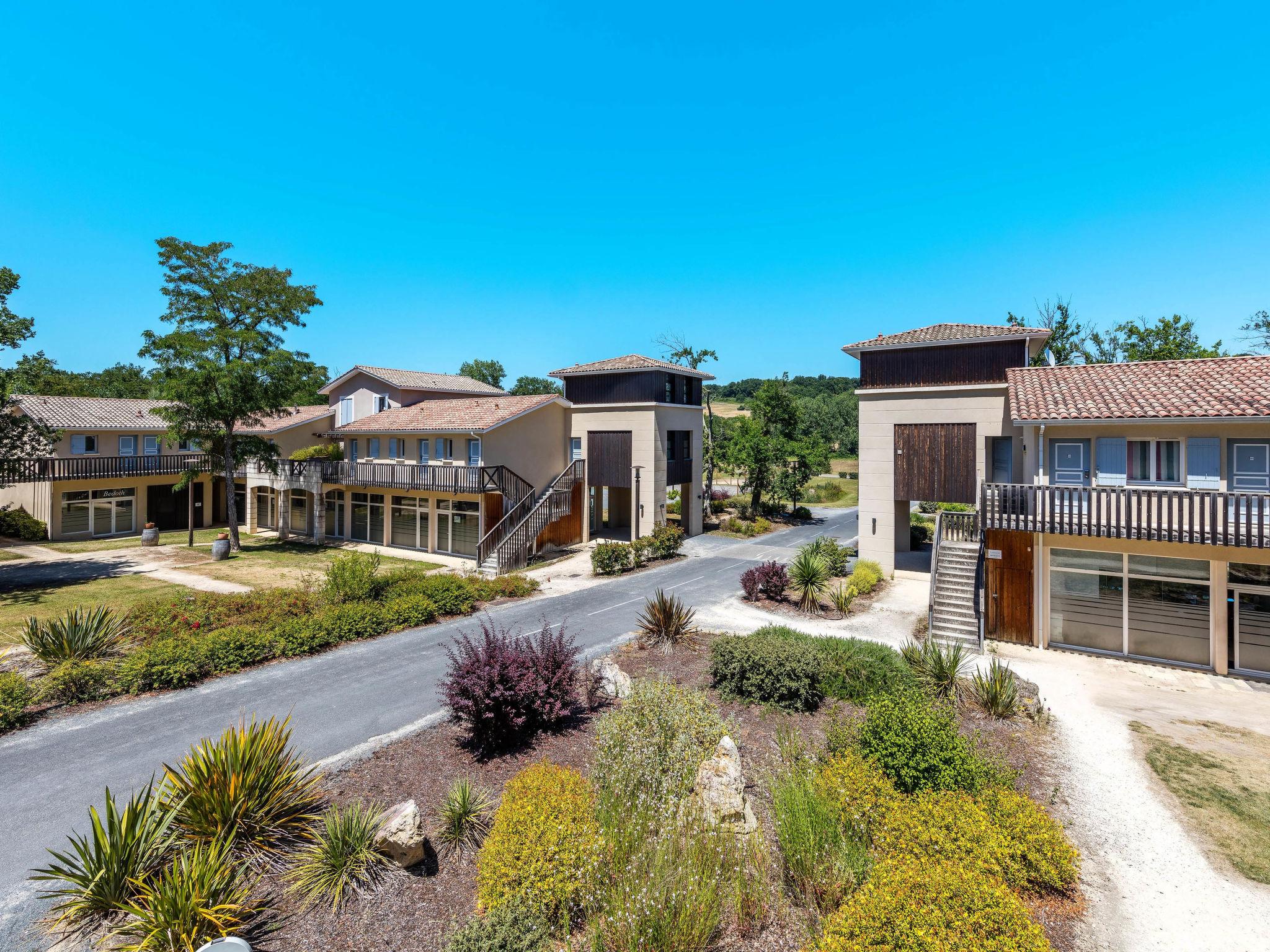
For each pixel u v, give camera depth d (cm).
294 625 1530
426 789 897
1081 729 1136
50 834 800
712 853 697
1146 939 646
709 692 1232
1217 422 1403
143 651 1321
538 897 635
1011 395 1723
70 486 3130
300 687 1291
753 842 730
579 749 1009
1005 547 1648
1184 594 1467
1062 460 1616
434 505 2914
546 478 3116
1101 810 882
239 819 751
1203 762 1018
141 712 1166
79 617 1423
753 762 968
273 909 662
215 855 658
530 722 1066
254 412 2952
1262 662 1395
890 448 2348
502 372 8388
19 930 638
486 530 2658
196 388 2691
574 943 618
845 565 2430
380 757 994
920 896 568
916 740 836
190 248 2708
